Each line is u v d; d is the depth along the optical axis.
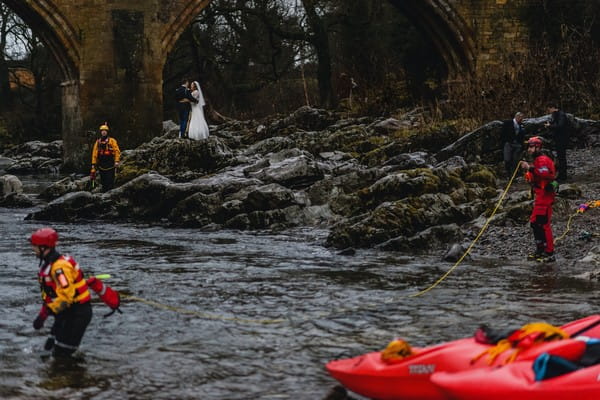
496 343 6.52
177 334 9.30
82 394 7.28
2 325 9.62
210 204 19.44
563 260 13.68
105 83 35.16
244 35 51.31
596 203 15.10
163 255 14.82
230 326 9.65
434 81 39.81
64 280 7.95
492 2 39.06
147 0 35.44
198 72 50.88
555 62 30.30
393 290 11.59
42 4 33.91
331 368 6.91
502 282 12.02
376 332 9.33
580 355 6.33
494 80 29.97
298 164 20.95
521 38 39.31
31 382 7.59
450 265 13.57
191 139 25.73
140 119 35.47
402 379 6.48
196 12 36.41
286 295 11.30
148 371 7.95
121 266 13.62
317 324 9.71
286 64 53.00
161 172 25.03
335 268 13.39
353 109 38.56
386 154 24.69
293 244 16.16
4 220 20.62
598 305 10.46
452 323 9.65
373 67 43.03
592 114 28.41
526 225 15.58
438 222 16.03
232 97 52.31
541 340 6.50
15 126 55.50
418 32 41.69
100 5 34.94
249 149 27.08
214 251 15.30
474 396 5.93
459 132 26.05
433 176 18.09
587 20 38.41
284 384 7.57
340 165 22.05
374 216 15.88
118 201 21.14
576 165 22.30
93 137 35.03
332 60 54.22
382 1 46.66
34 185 30.39
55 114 56.12
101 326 9.62
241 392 7.36
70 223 20.16
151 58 35.62
